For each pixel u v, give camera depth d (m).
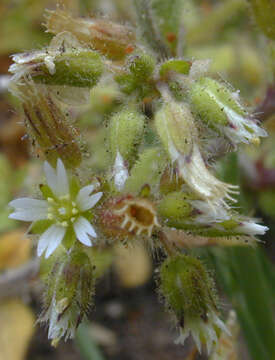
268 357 0.06
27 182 0.08
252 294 0.05
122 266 0.07
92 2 0.07
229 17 0.08
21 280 0.07
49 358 0.08
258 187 0.07
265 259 0.06
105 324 0.08
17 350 0.07
